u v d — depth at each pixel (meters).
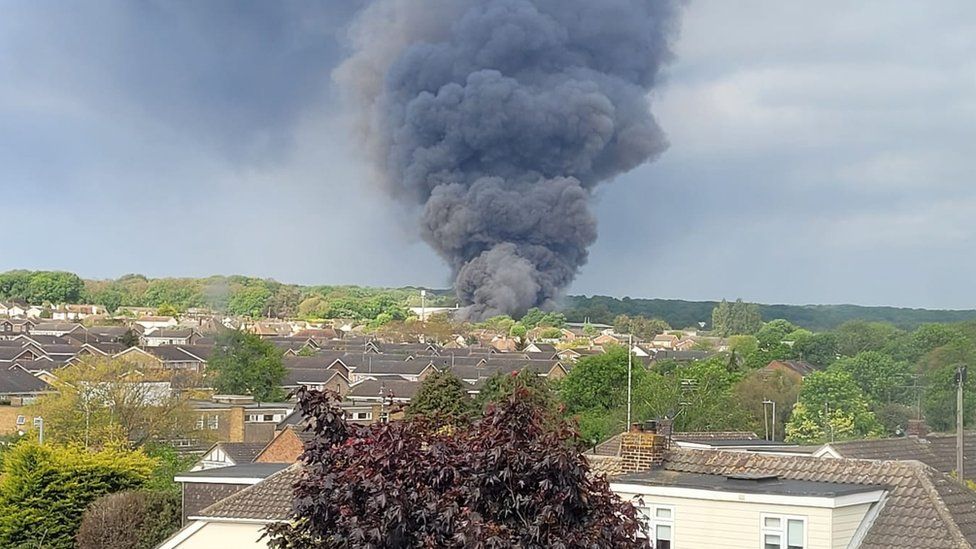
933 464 38.09
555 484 15.47
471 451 15.88
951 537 22.92
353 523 15.14
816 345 128.12
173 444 73.19
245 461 56.75
